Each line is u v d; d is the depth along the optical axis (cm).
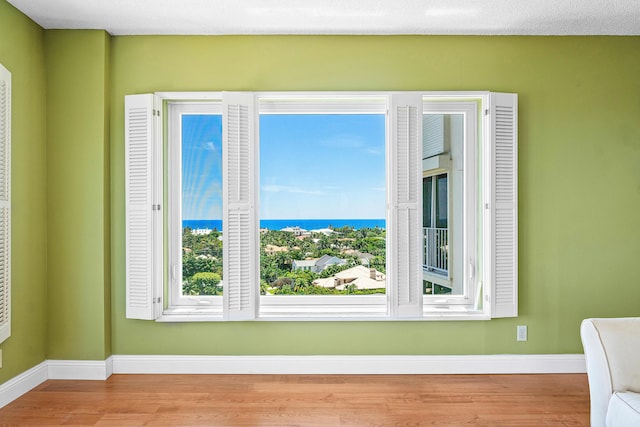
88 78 318
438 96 324
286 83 328
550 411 268
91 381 314
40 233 311
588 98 331
